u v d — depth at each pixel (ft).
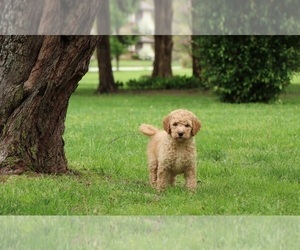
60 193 26.61
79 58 29.66
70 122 62.08
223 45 82.12
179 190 28.30
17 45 29.76
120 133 51.57
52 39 29.32
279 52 81.61
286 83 83.87
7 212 24.27
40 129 30.37
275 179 32.73
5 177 28.94
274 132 51.24
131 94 108.37
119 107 81.56
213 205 25.81
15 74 29.94
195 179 28.91
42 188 27.40
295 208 26.03
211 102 86.58
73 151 41.24
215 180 32.65
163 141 28.86
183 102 87.71
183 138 27.43
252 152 41.55
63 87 30.12
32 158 30.27
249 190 29.35
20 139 29.94
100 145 44.32
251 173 34.45
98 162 36.55
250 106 78.84
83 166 35.17
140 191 28.81
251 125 56.39
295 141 46.62
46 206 24.90
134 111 74.33
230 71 82.53
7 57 29.99
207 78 88.38
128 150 42.16
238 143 45.47
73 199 26.23
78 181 29.99
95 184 29.48
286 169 35.01
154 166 30.17
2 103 29.94
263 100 84.43
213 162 38.34
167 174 29.04
